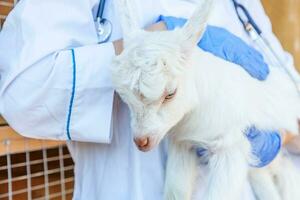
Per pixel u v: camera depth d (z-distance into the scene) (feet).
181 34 2.49
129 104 2.45
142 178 3.28
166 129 2.53
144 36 2.48
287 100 3.58
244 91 3.06
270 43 4.23
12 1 3.93
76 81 2.93
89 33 3.21
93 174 3.50
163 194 3.30
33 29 3.00
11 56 3.09
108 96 3.03
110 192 3.37
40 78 2.89
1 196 4.14
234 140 2.95
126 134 3.33
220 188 2.97
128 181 3.34
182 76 2.53
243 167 3.04
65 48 3.03
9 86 2.94
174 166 3.20
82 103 2.99
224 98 2.89
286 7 7.23
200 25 2.49
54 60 2.89
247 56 3.33
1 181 3.99
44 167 4.31
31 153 4.51
